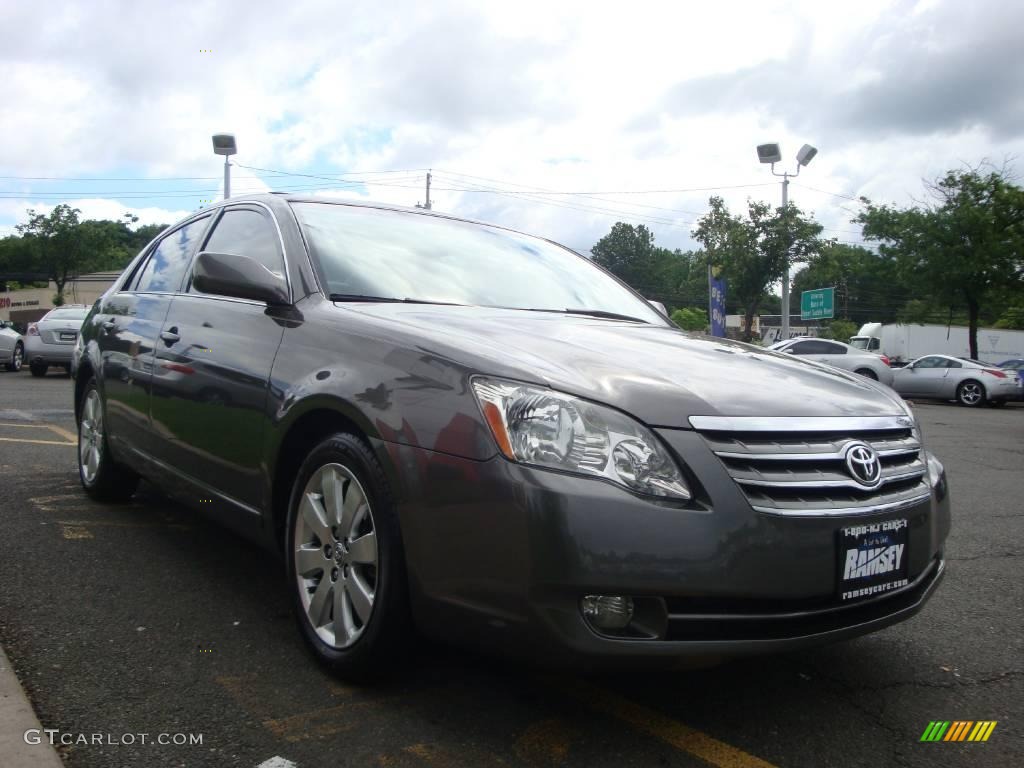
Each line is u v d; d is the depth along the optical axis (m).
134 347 4.00
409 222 3.73
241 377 3.00
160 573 3.50
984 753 2.29
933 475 2.74
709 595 2.04
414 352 2.40
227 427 3.08
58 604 3.09
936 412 17.06
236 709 2.34
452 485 2.15
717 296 23.00
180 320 3.65
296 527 2.71
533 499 2.02
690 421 2.16
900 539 2.38
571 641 2.00
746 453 2.16
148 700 2.37
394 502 2.30
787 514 2.14
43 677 2.48
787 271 23.42
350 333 2.65
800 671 2.80
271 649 2.75
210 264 2.93
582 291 3.82
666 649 2.04
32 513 4.40
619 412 2.13
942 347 34.97
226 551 3.84
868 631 2.34
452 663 2.67
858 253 28.31
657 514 2.03
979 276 24.75
